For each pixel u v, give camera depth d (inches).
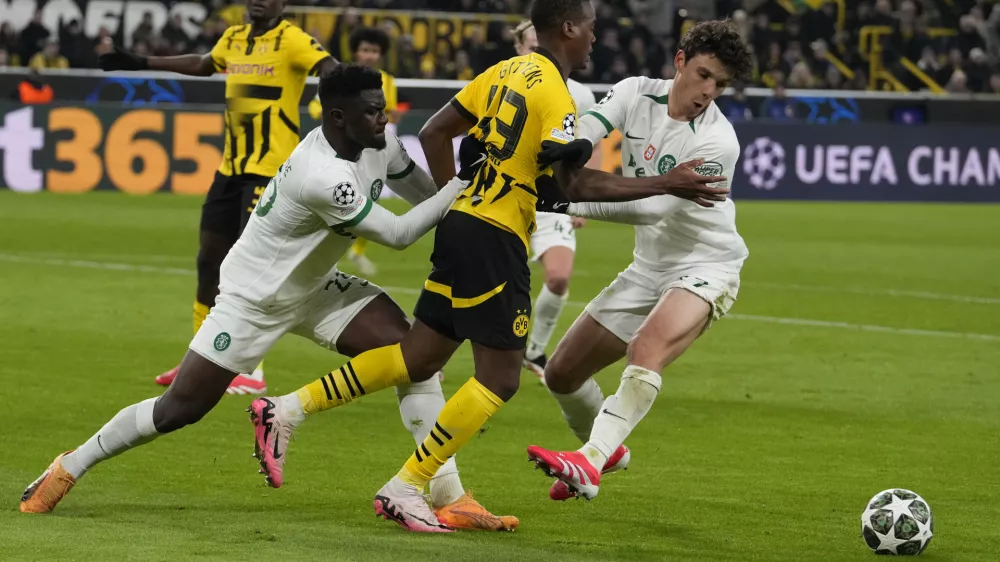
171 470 340.8
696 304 299.0
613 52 1473.9
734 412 447.5
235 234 453.7
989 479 359.6
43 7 1493.6
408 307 658.2
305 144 280.7
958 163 1412.4
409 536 279.1
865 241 1060.5
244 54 447.5
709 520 307.6
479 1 1539.1
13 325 567.5
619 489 339.6
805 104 1433.3
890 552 278.2
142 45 1347.2
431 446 281.9
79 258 809.5
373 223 273.3
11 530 271.9
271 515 296.5
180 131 1218.0
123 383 455.2
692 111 300.8
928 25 1684.3
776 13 1630.2
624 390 289.4
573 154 265.4
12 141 1183.6
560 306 503.8
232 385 448.5
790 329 635.5
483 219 276.8
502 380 281.6
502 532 289.9
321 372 496.4
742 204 1337.4
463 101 293.4
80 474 291.6
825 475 360.8
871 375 522.3
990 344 604.1
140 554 253.0
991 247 1039.6
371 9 1545.3
